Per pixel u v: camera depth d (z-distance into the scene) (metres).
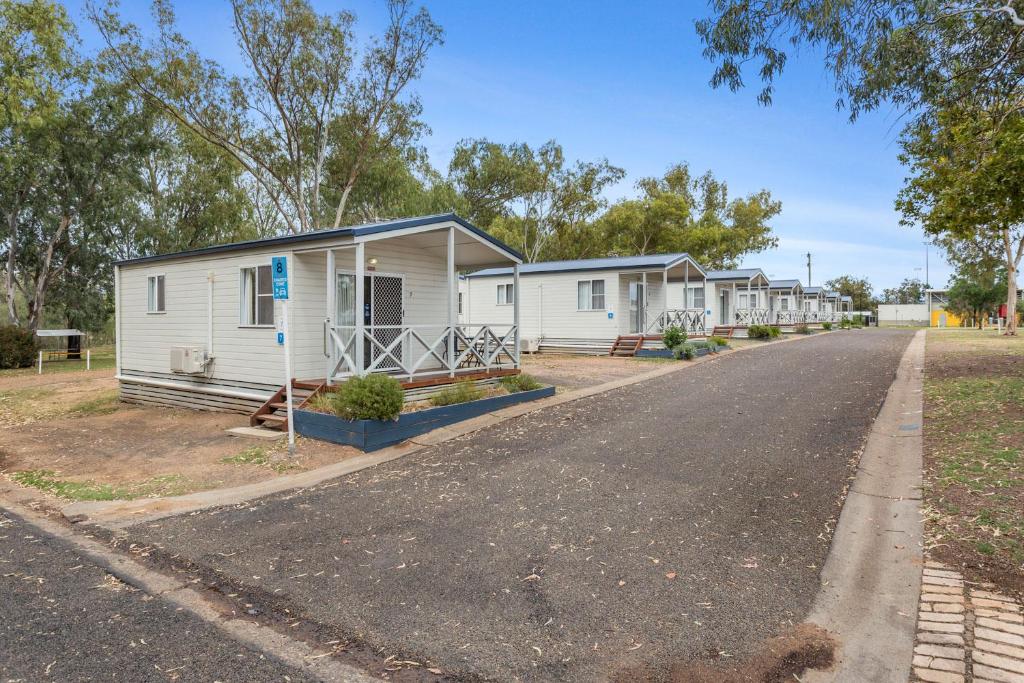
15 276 26.48
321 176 27.36
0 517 5.94
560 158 36.34
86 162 23.56
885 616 3.45
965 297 41.38
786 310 38.69
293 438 8.36
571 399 11.19
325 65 23.12
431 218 10.48
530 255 37.91
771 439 7.56
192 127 23.34
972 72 7.82
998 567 3.91
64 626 3.63
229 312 11.45
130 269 13.73
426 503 5.82
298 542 4.95
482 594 3.91
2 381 17.42
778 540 4.56
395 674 3.06
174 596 4.04
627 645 3.25
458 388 10.15
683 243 40.34
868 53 7.74
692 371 14.93
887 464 6.23
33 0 17.59
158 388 13.04
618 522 5.07
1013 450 6.15
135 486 6.93
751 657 3.10
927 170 12.61
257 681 3.02
